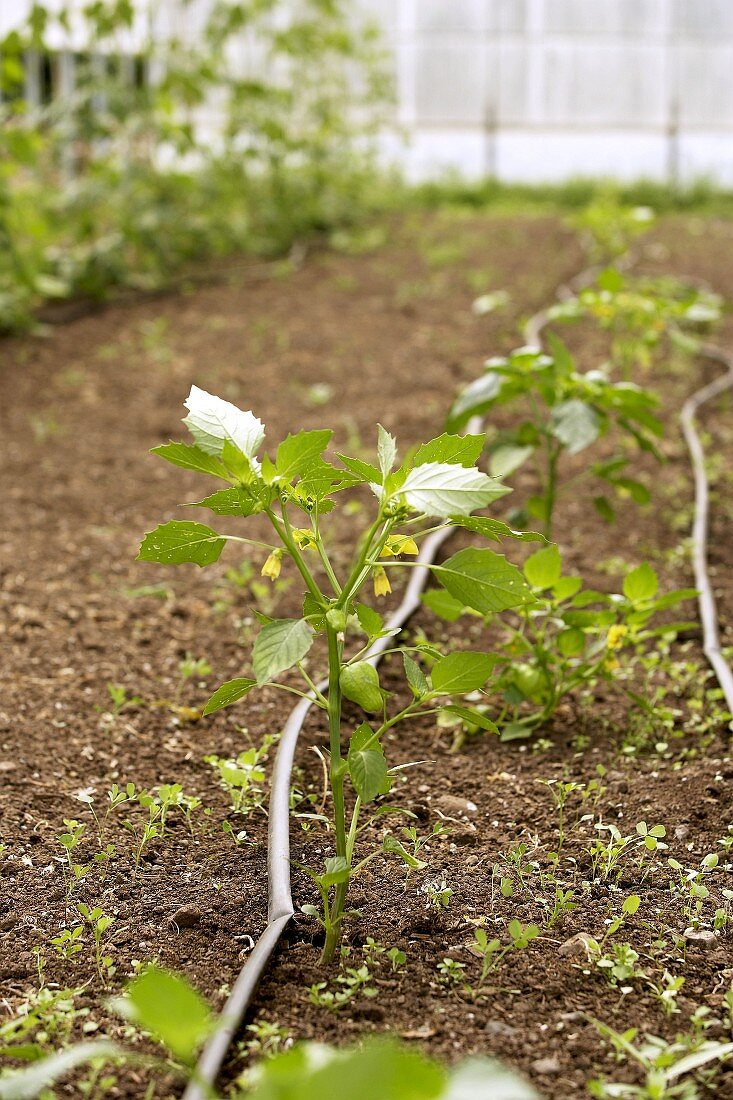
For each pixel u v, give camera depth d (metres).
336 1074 1.16
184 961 2.29
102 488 5.22
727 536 4.72
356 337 7.68
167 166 9.41
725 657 3.65
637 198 14.63
